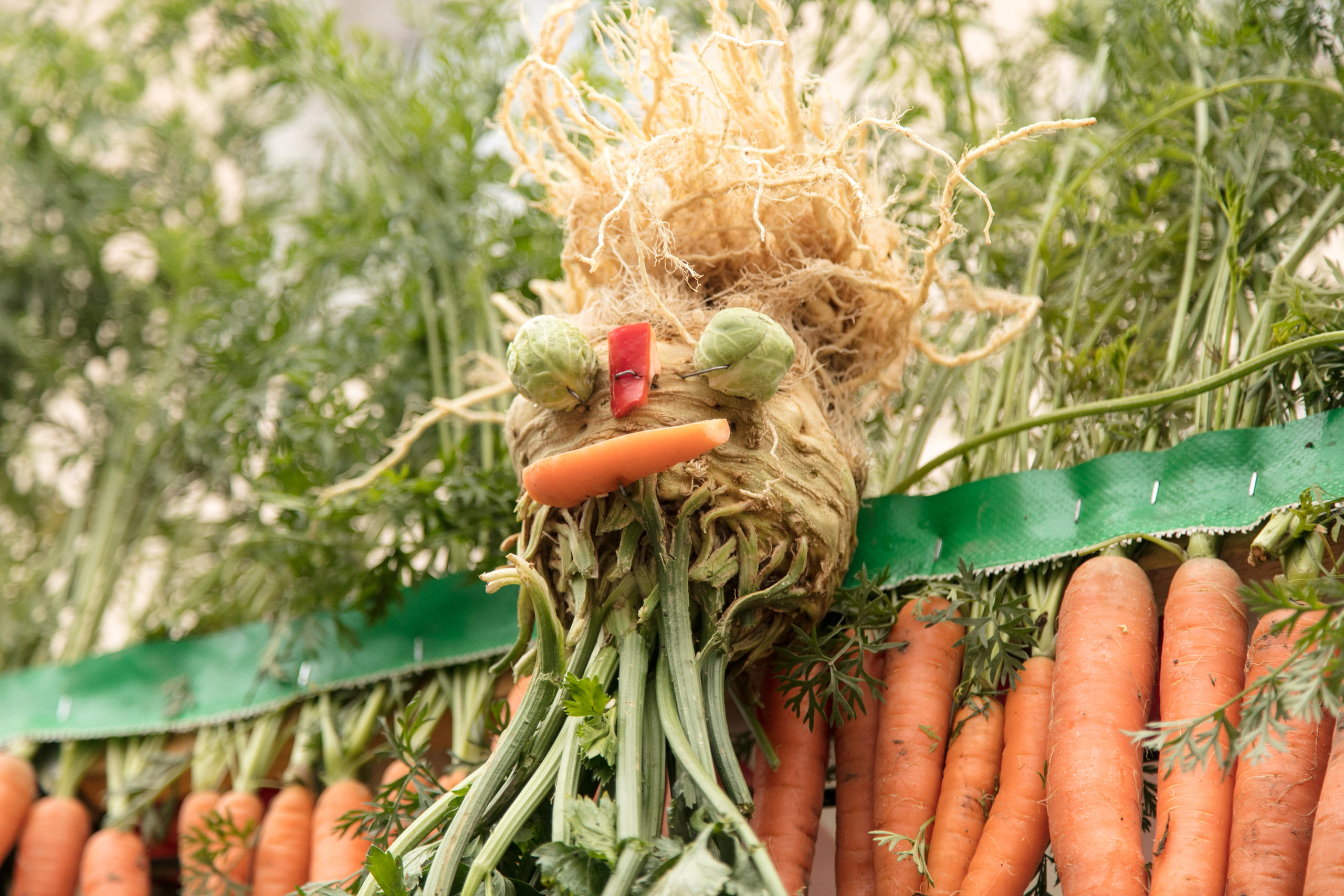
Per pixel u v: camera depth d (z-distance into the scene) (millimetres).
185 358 2369
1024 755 1156
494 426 1850
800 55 1909
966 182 1122
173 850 1733
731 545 1097
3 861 1705
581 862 889
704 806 954
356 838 1405
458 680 1572
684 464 1088
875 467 1616
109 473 2234
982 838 1126
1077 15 1854
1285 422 1203
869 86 1932
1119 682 1106
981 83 1966
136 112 2643
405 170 2135
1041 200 1701
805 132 1304
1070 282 1629
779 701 1281
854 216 1238
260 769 1629
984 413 1618
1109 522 1248
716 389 1094
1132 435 1339
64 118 2613
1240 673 1087
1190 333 1429
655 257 1196
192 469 2275
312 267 2090
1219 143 1510
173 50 2740
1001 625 1185
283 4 2287
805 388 1230
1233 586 1127
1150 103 1542
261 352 1927
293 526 1685
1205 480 1207
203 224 2555
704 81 1239
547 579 1161
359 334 1944
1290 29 1459
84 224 2512
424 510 1581
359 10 3174
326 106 2574
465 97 2154
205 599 1957
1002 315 1503
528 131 1312
